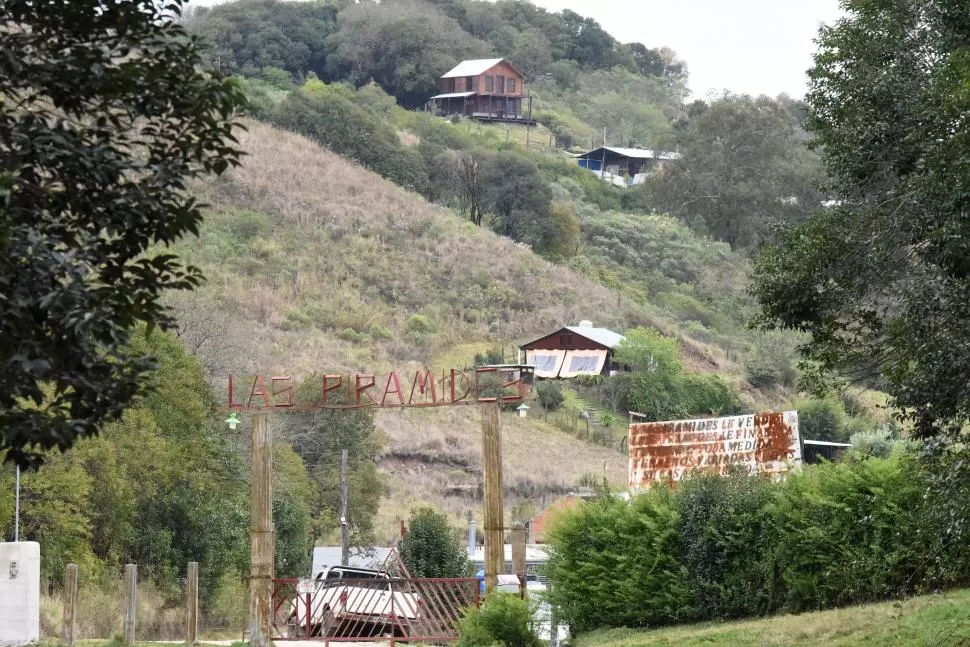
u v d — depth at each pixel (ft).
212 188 532.32
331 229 531.91
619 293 560.61
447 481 325.01
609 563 112.16
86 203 48.93
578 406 400.26
